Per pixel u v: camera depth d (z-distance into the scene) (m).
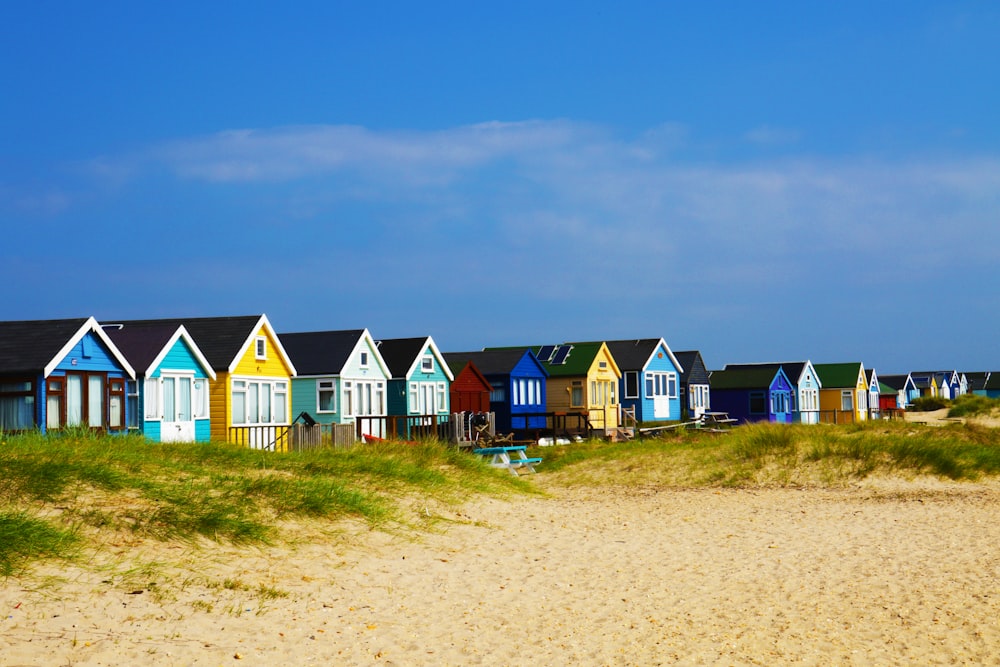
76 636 8.65
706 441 30.92
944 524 18.23
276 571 12.02
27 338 29.47
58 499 12.58
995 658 9.57
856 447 26.98
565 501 22.41
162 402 33.47
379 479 19.11
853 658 9.56
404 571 12.95
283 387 39.91
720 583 12.91
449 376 50.16
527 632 10.31
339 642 9.54
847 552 15.27
